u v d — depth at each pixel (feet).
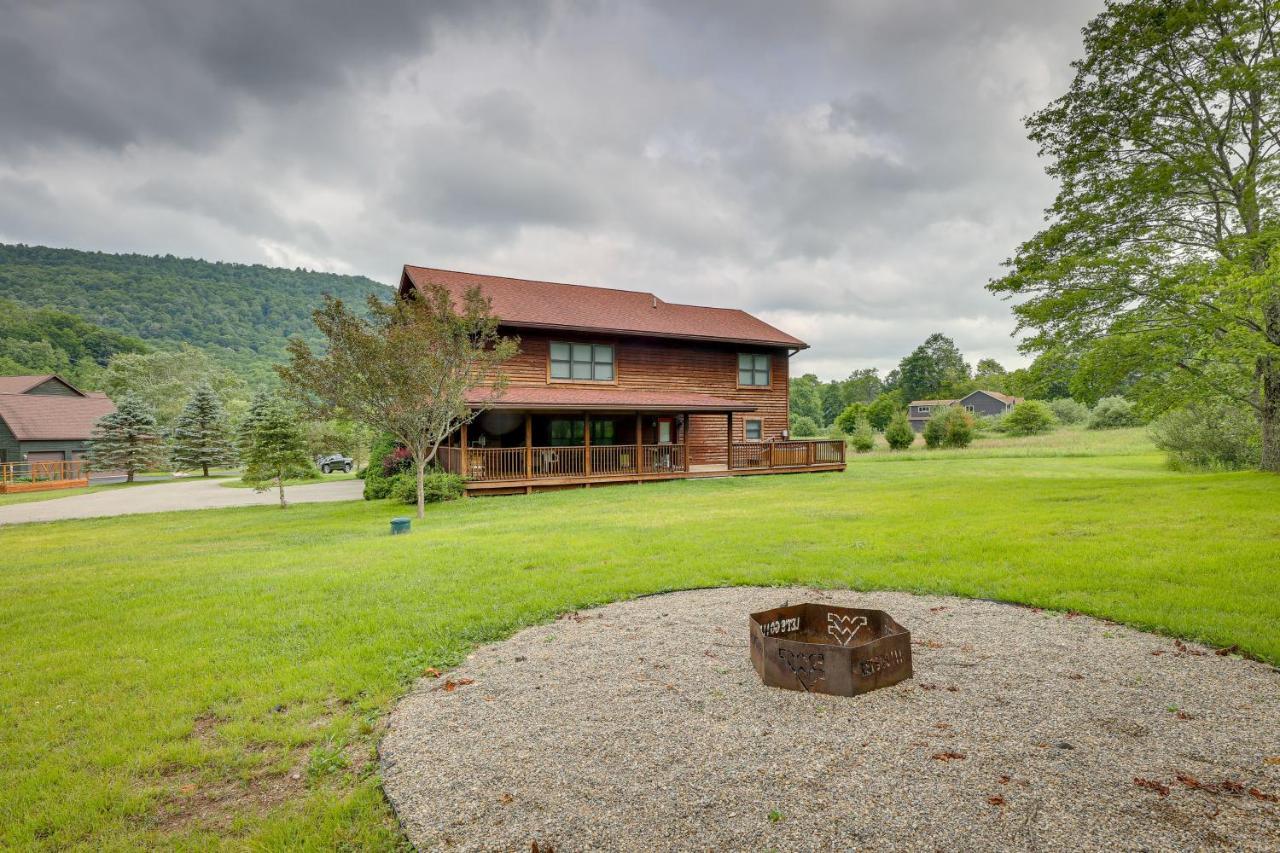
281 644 15.55
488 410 52.13
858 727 10.53
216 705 12.21
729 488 52.44
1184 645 14.21
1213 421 63.26
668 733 10.46
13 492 94.02
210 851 7.75
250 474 54.24
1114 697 11.56
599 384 67.05
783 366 79.41
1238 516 28.27
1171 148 45.01
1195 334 43.21
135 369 184.75
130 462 111.34
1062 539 25.27
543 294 71.05
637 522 33.76
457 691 12.55
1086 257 45.93
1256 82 40.40
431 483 50.31
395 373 39.01
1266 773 8.84
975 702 11.45
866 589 19.44
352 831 8.06
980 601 18.11
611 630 16.21
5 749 10.54
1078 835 7.48
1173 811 7.94
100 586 22.79
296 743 10.58
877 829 7.68
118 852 7.77
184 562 27.43
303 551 29.25
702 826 7.85
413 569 23.24
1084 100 47.29
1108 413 147.54
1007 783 8.68
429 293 49.83
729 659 13.99
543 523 34.78
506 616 17.33
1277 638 14.02
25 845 7.98
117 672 13.87
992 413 228.84
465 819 8.18
